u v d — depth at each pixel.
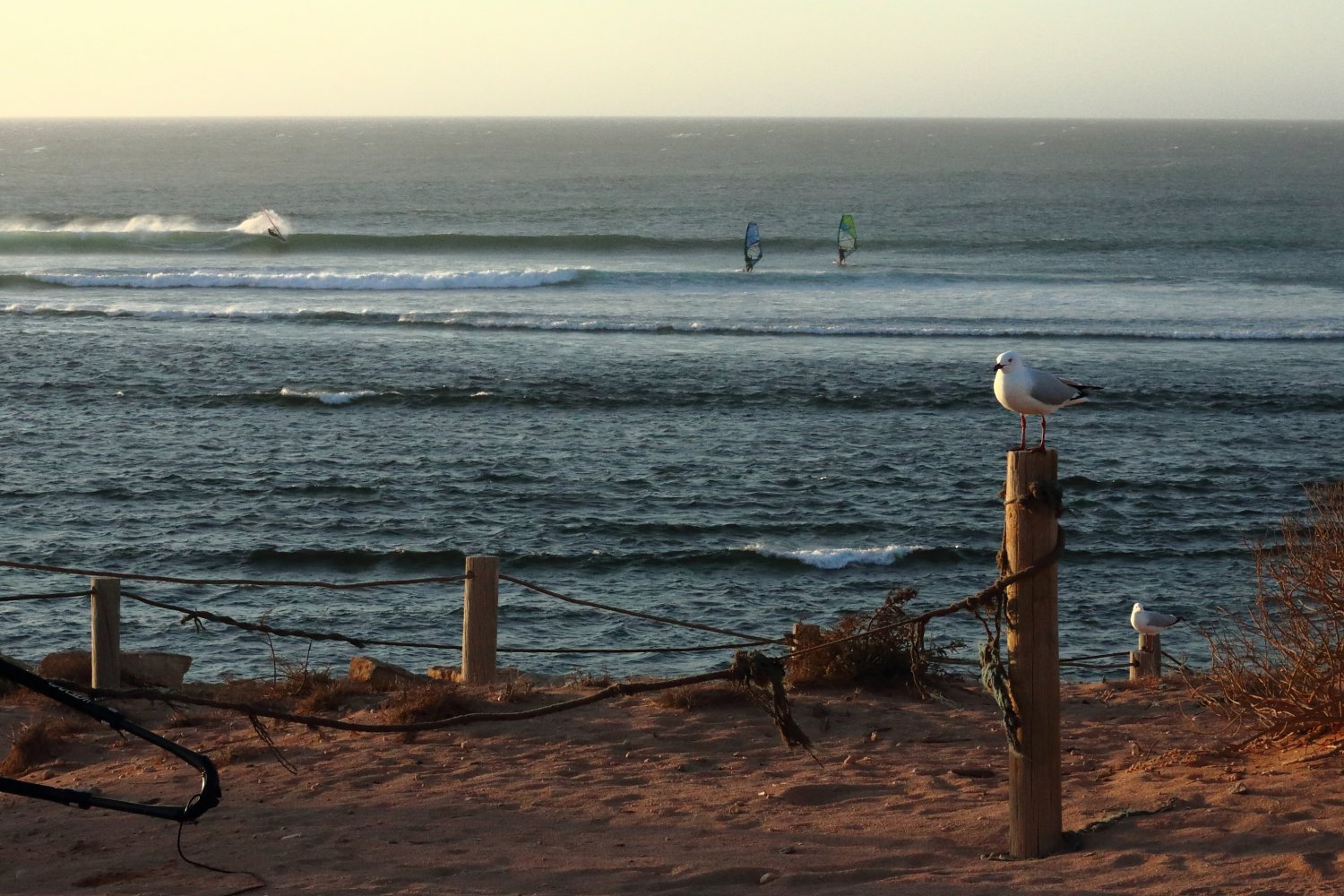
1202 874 21.62
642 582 81.75
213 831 27.89
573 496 99.56
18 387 133.38
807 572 83.56
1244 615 72.81
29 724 38.41
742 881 23.27
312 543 88.00
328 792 31.09
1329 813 24.72
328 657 68.06
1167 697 40.69
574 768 33.16
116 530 89.75
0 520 91.12
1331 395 136.00
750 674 23.41
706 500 99.00
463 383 139.38
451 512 95.44
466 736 36.38
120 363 146.62
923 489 102.25
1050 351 162.38
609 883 23.33
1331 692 31.02
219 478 102.81
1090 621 74.62
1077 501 99.06
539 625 73.94
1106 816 25.83
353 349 158.12
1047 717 23.67
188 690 42.75
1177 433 120.81
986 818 26.81
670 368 148.25
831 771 32.25
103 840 27.55
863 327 177.12
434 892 22.94
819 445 115.44
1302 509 96.75
